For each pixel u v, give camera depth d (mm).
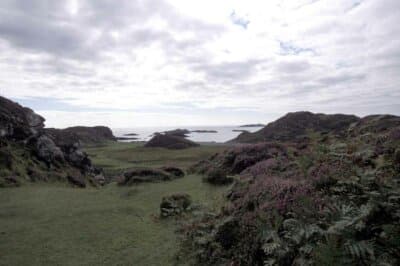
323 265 3738
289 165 8766
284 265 4434
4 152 18266
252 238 5359
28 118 25328
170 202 9539
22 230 8219
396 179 5398
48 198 12719
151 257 6168
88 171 25391
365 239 4117
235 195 8164
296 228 4605
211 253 5746
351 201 5016
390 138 7449
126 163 35281
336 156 7477
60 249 6789
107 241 7227
